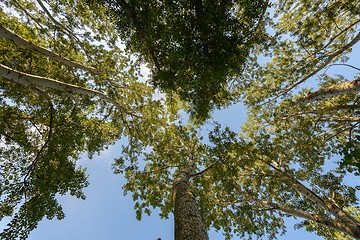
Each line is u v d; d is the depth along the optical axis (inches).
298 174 395.5
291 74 459.2
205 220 390.0
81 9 348.5
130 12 242.2
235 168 327.3
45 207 343.6
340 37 447.5
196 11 238.5
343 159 160.7
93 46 406.3
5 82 338.3
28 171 322.3
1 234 273.3
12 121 350.6
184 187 261.3
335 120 436.8
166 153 432.8
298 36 421.4
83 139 423.8
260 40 299.3
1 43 331.0
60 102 398.9
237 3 262.7
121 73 439.8
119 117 481.7
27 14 360.2
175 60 254.8
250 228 391.5
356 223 292.7
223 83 310.5
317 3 427.8
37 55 369.7
